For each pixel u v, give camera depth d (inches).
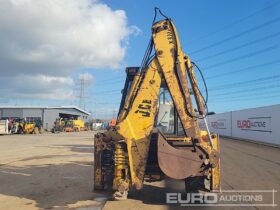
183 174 323.0
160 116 386.6
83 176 539.8
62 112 3988.7
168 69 345.7
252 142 1424.7
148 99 345.4
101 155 383.6
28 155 877.8
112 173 377.4
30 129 2429.9
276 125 1328.7
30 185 470.0
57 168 631.2
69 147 1154.7
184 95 343.3
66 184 474.3
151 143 349.1
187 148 334.0
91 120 4963.1
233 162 721.0
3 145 1247.5
